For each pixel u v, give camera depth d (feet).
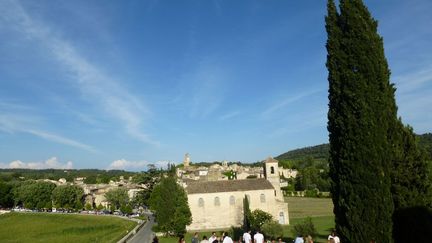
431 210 74.49
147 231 280.72
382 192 75.56
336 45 84.53
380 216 74.95
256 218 238.27
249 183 309.63
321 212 350.84
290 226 262.88
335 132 83.15
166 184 259.39
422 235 73.00
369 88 79.71
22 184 636.07
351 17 83.25
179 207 253.85
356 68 81.30
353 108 79.51
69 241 257.75
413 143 78.95
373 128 77.77
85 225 372.99
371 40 82.17
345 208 78.07
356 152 77.51
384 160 76.95
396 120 80.94
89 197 643.86
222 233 110.63
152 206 376.27
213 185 306.76
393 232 75.36
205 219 296.30
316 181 624.18
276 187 323.16
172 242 212.43
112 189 590.55
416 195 75.77
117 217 426.10
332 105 84.58
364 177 76.28
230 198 299.79
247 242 107.65
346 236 77.61
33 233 332.19
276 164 327.26
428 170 77.20
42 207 579.07
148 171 471.21
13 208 613.93
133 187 638.12
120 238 228.22
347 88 80.64
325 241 173.99
